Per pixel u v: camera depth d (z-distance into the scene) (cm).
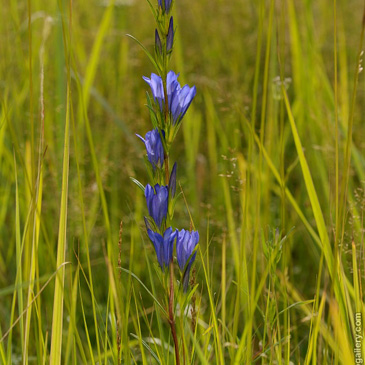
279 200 226
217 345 158
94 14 354
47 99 248
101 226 223
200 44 342
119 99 281
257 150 233
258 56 144
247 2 365
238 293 147
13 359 178
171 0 137
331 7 345
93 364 154
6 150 226
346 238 184
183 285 141
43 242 196
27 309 151
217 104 287
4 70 261
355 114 262
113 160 247
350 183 208
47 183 219
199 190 238
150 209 139
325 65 309
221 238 211
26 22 289
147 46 320
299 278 214
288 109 165
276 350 158
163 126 138
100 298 202
